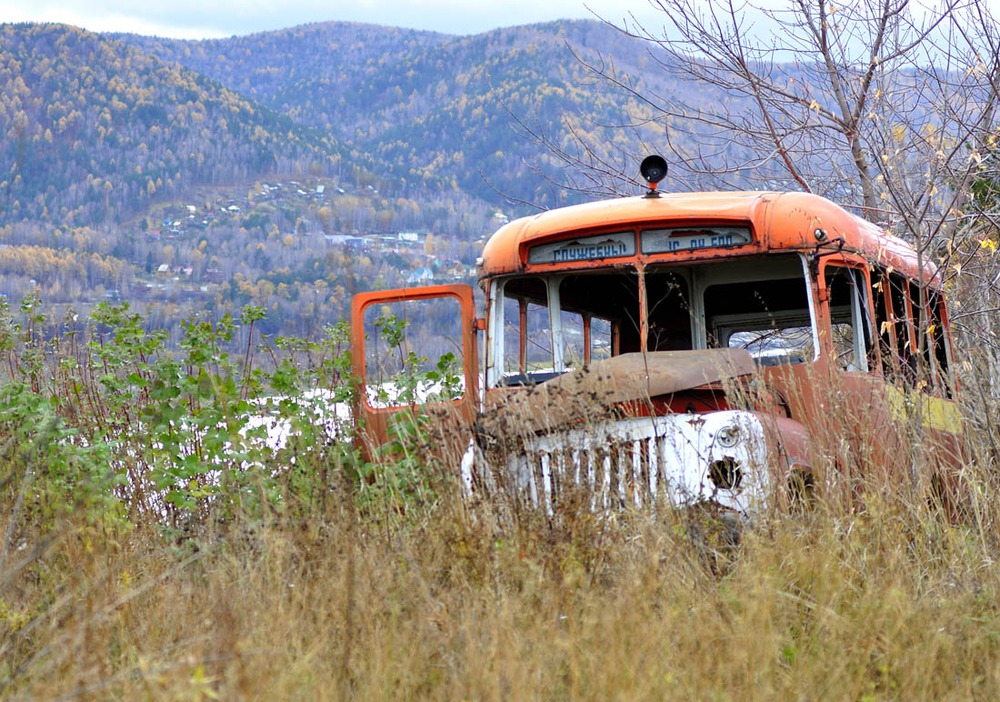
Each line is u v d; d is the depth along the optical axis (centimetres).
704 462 979
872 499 982
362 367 1289
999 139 1786
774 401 1104
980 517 1030
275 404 1281
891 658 754
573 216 1230
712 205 1191
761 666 707
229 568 863
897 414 1127
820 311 1155
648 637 701
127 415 1307
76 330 1450
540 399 1013
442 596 779
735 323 1247
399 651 707
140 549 963
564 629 738
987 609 880
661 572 818
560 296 1263
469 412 1224
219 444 1140
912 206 1714
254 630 709
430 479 1015
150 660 669
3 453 984
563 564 821
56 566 836
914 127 1927
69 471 992
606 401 997
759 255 1173
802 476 1009
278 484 1040
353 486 1055
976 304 1788
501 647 687
